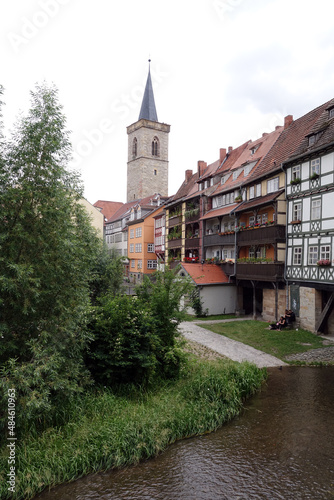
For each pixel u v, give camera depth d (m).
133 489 7.20
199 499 6.89
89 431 8.51
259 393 12.33
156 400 10.53
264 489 7.20
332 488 7.22
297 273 20.80
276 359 16.19
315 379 13.71
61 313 8.45
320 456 8.38
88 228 10.09
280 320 21.02
